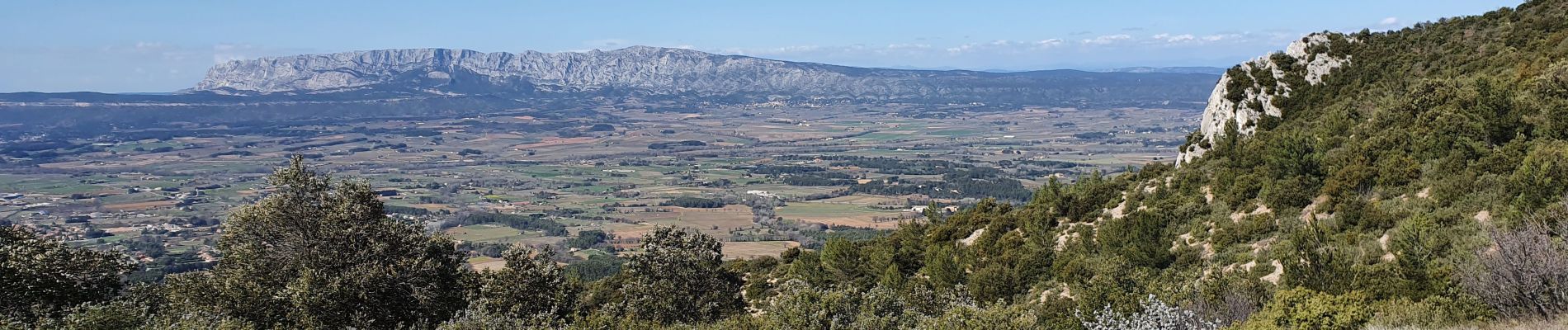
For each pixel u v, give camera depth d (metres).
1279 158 38.72
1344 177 35.06
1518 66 44.53
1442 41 55.88
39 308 25.31
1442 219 27.70
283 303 29.27
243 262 31.03
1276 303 18.77
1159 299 21.62
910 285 40.09
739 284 43.56
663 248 39.34
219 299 29.12
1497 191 28.42
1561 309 16.39
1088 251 38.50
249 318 29.31
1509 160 30.48
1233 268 30.39
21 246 26.84
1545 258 17.03
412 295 31.14
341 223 31.11
